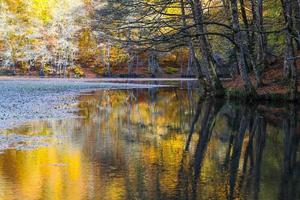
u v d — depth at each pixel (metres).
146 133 16.78
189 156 12.41
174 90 47.53
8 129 17.17
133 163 11.44
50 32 88.94
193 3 29.02
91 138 15.36
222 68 54.44
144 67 93.62
